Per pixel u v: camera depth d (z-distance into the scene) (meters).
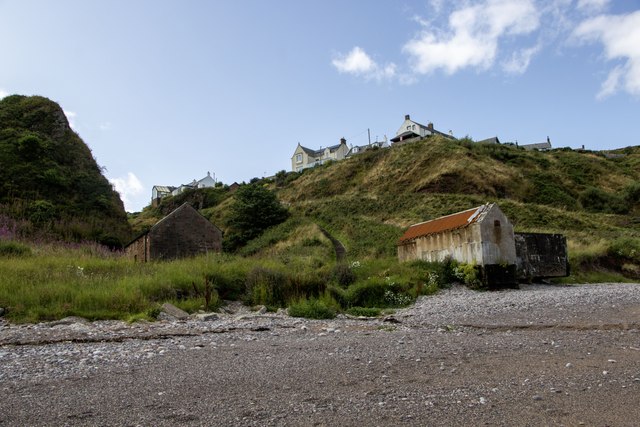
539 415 5.20
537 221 45.72
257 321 13.55
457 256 23.88
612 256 31.84
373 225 51.59
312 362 7.88
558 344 9.26
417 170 68.44
